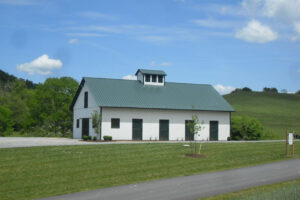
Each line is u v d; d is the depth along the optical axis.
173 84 42.91
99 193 13.25
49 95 54.44
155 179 15.91
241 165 19.77
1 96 62.72
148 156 22.06
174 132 38.06
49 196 13.12
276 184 14.10
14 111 62.19
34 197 13.10
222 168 18.80
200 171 17.92
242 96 107.06
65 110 54.59
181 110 38.47
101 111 35.09
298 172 17.11
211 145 28.17
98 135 35.19
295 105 91.94
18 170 17.75
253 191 12.85
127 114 36.25
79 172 17.47
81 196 12.86
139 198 12.23
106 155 22.06
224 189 13.42
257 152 24.72
